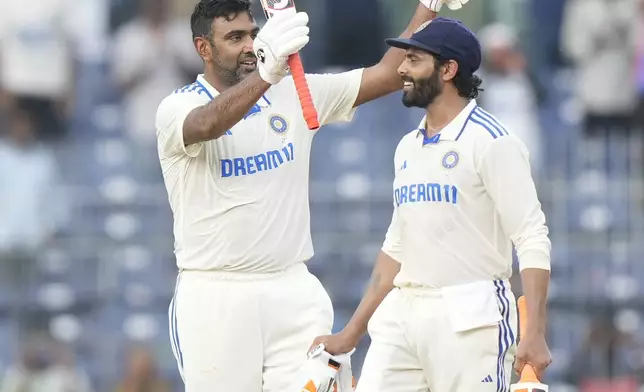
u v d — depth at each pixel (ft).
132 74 147.23
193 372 63.57
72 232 140.05
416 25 66.18
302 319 63.77
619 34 140.56
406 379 64.08
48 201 141.28
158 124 62.64
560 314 131.85
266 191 62.90
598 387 126.93
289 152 63.41
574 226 134.62
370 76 65.87
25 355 133.80
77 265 137.80
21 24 145.48
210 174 62.69
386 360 64.03
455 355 62.28
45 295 136.98
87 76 149.38
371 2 146.30
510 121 139.74
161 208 141.28
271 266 63.21
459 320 61.98
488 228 61.98
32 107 145.07
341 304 132.87
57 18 146.61
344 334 64.44
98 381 132.98
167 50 147.33
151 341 134.41
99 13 152.05
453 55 61.93
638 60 139.95
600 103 140.46
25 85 144.87
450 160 61.77
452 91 62.54
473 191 61.62
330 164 143.23
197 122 59.93
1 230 138.82
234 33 62.80
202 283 63.41
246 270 63.10
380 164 143.13
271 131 63.26
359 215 138.10
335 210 138.41
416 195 62.64
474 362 62.13
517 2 146.30
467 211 61.77
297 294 63.72
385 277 65.16
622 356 127.75
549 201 135.13
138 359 130.21
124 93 147.74
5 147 141.69
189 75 148.05
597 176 138.62
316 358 63.41
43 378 132.46
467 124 61.87
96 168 144.25
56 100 145.59
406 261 63.52
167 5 148.87
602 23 140.67
